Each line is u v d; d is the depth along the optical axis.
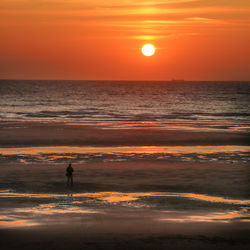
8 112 164.12
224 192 41.22
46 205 35.28
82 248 24.70
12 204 35.47
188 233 27.55
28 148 69.75
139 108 198.75
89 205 35.50
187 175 49.22
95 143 76.56
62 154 63.94
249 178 47.88
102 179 46.81
